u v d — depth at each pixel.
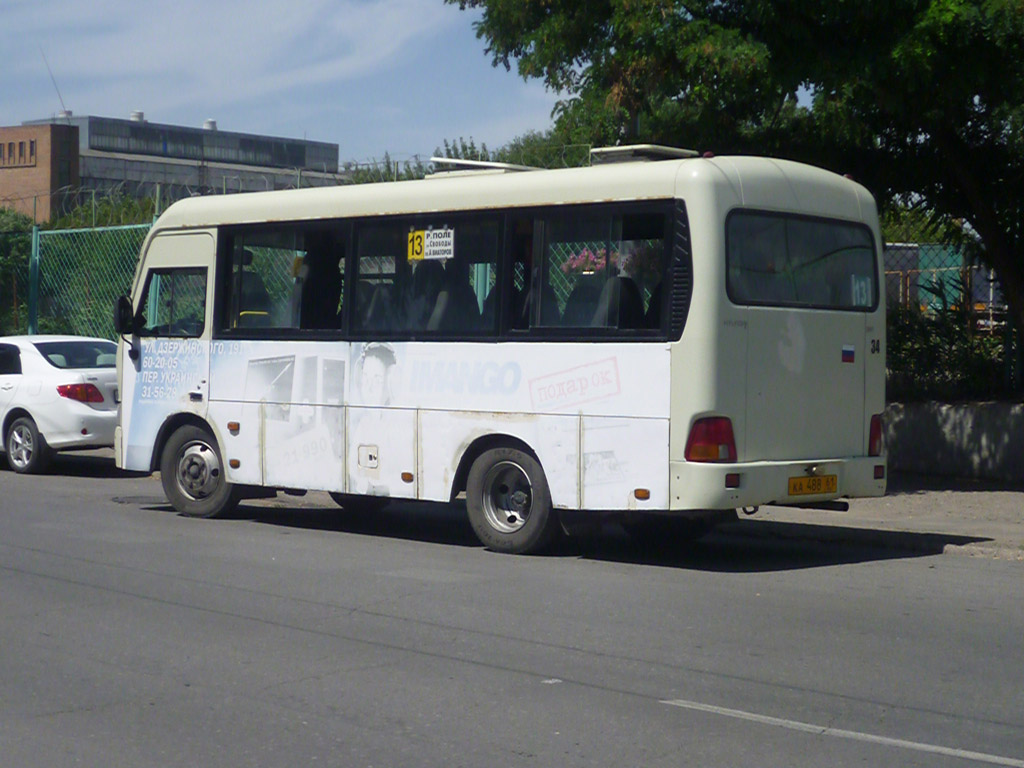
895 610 8.82
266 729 6.09
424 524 13.37
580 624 8.30
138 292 13.67
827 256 10.96
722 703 6.51
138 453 13.61
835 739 5.93
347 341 11.98
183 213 13.30
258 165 90.88
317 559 10.80
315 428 12.20
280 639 7.88
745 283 10.24
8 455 17.67
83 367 17.80
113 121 87.81
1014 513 13.34
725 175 10.16
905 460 16.53
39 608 8.74
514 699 6.57
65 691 6.75
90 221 27.81
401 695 6.66
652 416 10.14
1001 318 16.58
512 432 10.91
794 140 15.53
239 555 10.96
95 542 11.56
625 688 6.78
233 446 12.83
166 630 8.11
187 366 13.20
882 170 16.14
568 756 5.68
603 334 10.41
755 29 13.56
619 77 14.16
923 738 5.95
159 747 5.82
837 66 13.07
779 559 11.17
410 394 11.55
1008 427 15.52
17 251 24.48
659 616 8.56
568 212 10.64
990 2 12.24
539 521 10.84
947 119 14.83
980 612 8.77
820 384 10.80
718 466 9.94
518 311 10.91
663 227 10.16
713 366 9.98
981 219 16.12
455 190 11.31
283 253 12.54
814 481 10.59
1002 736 5.98
